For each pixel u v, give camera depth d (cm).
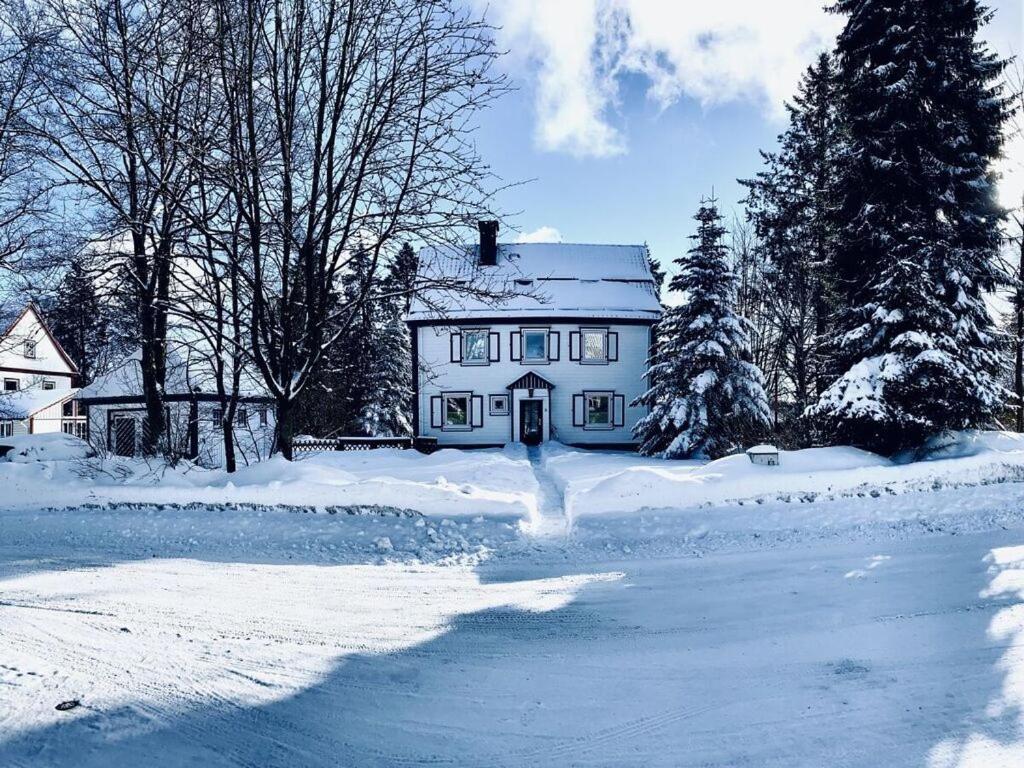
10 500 1206
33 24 1258
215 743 360
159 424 1538
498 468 1684
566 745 359
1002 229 1798
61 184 1204
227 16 1110
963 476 1122
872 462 1249
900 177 1460
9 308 2166
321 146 1257
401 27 1222
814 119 2867
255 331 1235
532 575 761
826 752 342
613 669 465
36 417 3691
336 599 652
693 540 937
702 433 2102
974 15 1617
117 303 1355
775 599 624
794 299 2681
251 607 620
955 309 1383
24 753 345
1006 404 1374
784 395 3130
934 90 1496
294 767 337
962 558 741
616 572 766
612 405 2989
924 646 482
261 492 1125
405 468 1673
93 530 1023
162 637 530
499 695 423
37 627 553
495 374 2984
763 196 3156
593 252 3366
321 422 3019
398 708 405
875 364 1375
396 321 3647
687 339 2216
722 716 387
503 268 3130
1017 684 412
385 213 1230
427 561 845
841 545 855
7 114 1313
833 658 468
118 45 1255
